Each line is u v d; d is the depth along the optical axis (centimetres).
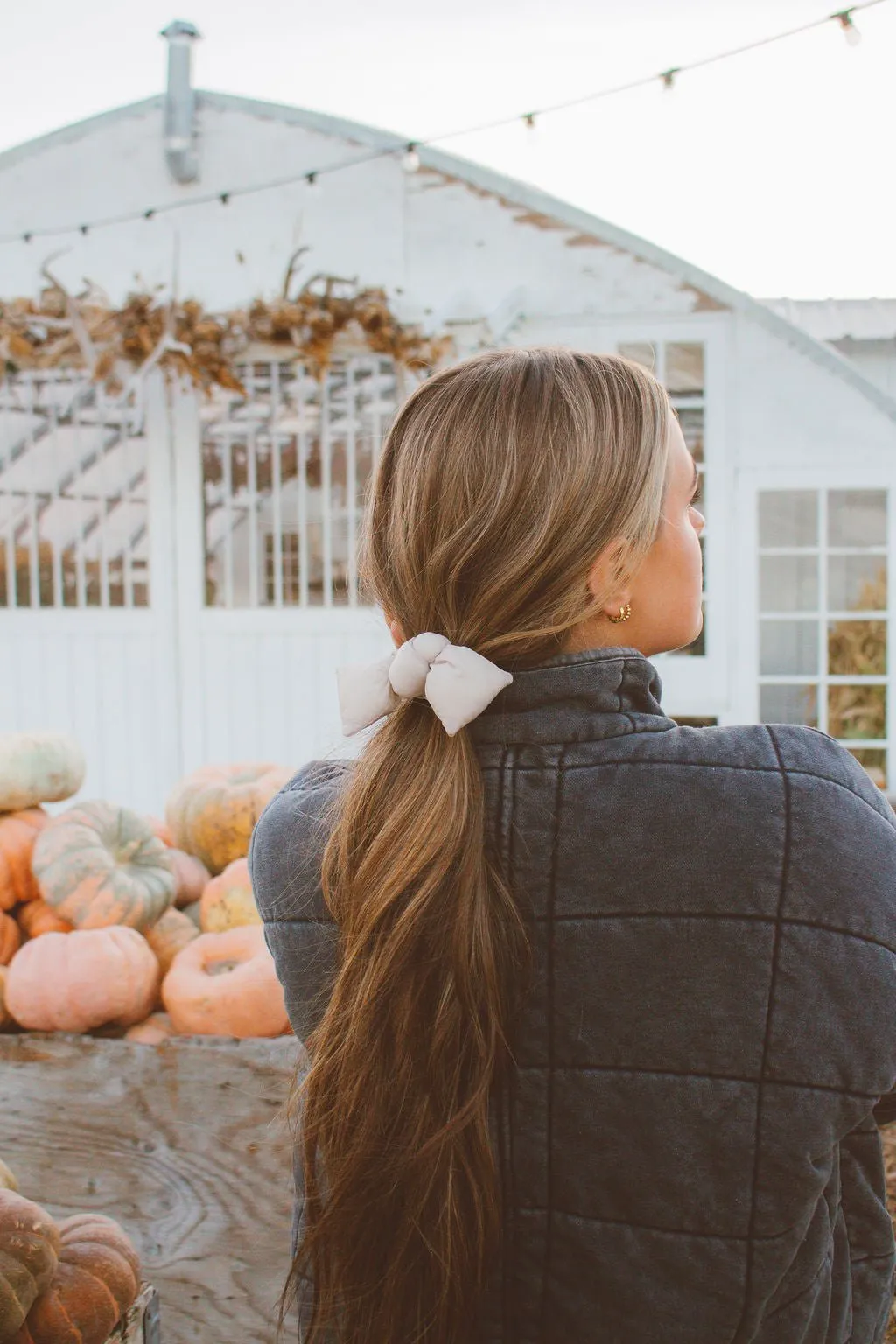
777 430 474
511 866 60
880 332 507
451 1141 57
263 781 246
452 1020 57
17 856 215
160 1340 110
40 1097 158
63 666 503
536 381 64
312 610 489
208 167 470
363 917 60
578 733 62
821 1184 55
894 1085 57
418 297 467
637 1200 57
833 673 489
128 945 201
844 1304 62
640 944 57
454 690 60
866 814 58
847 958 55
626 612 68
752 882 56
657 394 66
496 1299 60
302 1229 70
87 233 470
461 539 63
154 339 405
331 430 481
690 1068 56
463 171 461
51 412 490
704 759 60
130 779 502
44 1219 93
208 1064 169
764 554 486
